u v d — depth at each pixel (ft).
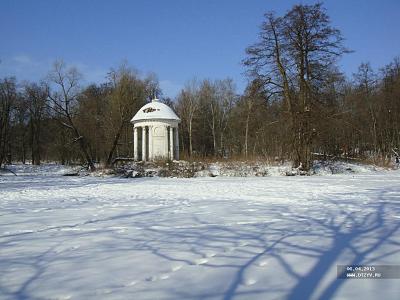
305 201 46.93
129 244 24.00
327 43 115.14
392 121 171.63
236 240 24.52
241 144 203.31
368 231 26.63
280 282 16.56
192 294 15.44
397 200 46.09
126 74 160.56
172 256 20.97
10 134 194.90
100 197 57.06
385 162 141.18
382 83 180.24
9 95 174.19
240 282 16.70
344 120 119.14
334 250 21.48
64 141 188.14
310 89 115.75
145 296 15.34
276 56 119.65
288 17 114.93
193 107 211.20
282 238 24.85
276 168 117.80
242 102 138.10
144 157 155.63
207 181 93.20
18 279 17.79
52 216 36.55
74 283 17.06
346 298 14.64
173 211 39.09
